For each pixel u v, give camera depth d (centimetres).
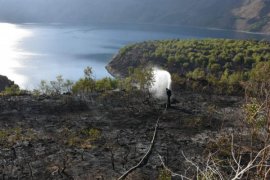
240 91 4416
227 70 9638
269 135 873
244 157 2025
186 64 11681
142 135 3116
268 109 921
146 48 14712
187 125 3312
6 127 3259
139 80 4316
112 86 5088
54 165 2556
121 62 14600
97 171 2475
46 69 14638
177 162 2564
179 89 4638
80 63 16400
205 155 2431
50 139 3008
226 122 3331
